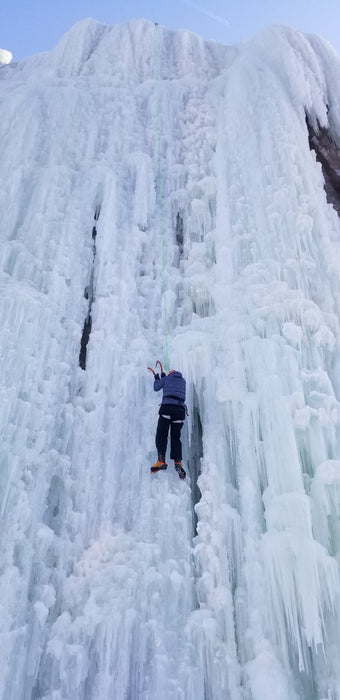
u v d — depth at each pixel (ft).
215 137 26.48
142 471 16.05
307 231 20.20
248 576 13.28
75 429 16.38
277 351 16.69
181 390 16.53
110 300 19.43
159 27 34.27
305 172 22.16
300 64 27.86
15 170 21.24
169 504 14.84
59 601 13.08
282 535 12.87
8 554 12.43
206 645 12.48
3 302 15.99
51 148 23.70
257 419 15.76
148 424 17.21
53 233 20.11
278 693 11.26
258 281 19.10
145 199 23.41
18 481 13.65
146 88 29.50
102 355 18.02
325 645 12.34
